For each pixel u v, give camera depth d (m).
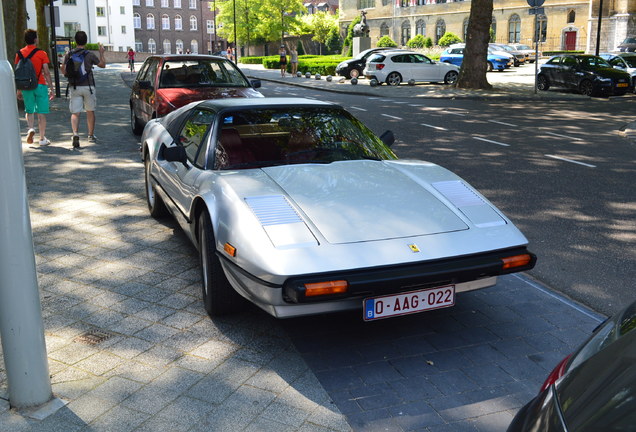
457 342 3.89
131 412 3.07
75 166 9.02
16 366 3.02
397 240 3.55
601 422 1.47
